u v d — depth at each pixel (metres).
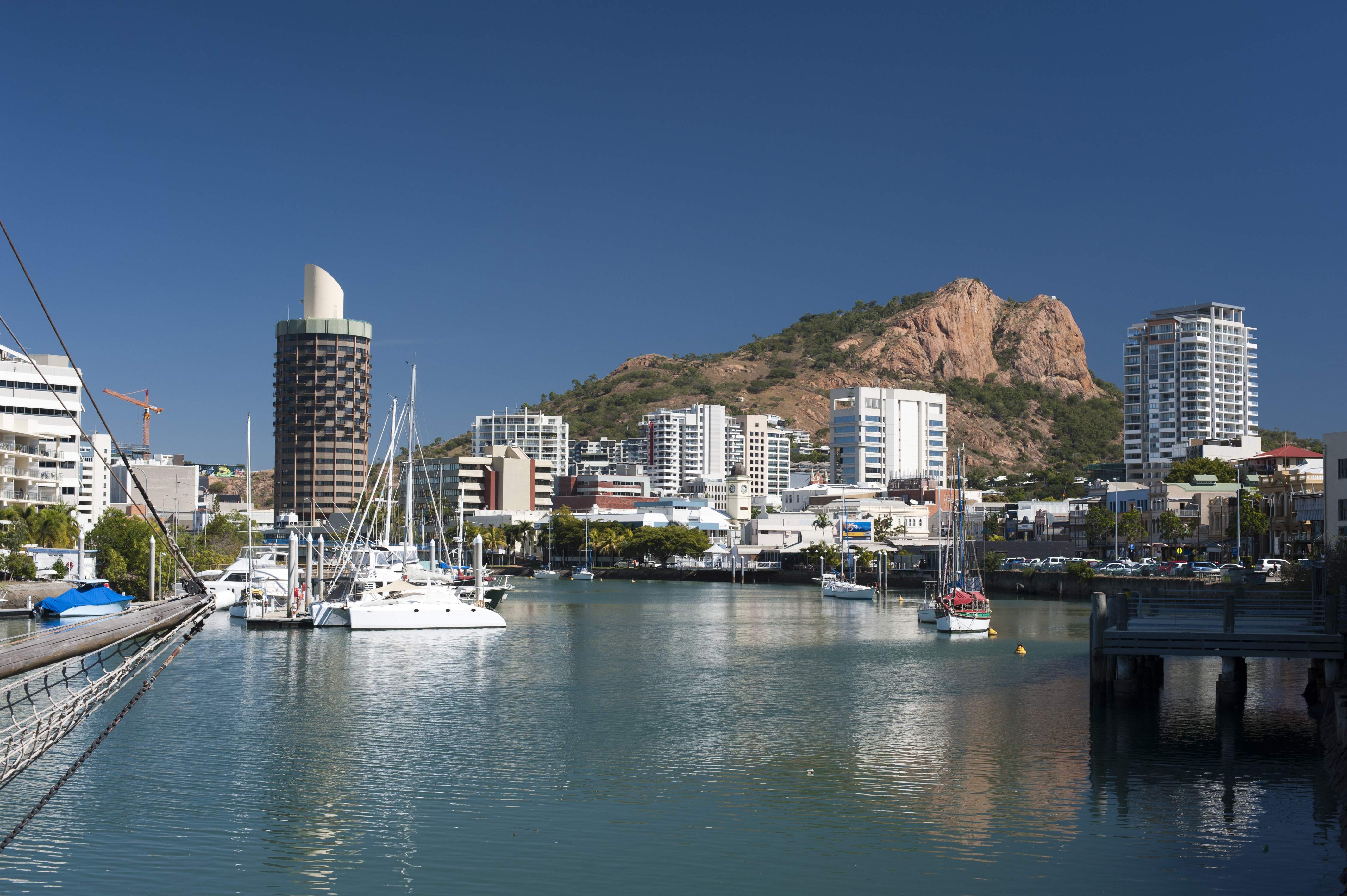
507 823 48.12
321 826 47.50
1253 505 194.88
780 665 98.56
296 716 71.06
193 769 56.62
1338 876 41.19
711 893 40.09
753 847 44.94
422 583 155.88
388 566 163.75
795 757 59.91
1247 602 75.62
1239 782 53.88
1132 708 72.88
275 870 42.34
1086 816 48.75
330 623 124.00
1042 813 49.16
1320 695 74.94
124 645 29.91
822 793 52.75
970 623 127.56
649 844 45.28
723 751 61.50
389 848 44.72
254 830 46.84
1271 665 93.50
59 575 152.12
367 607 122.62
